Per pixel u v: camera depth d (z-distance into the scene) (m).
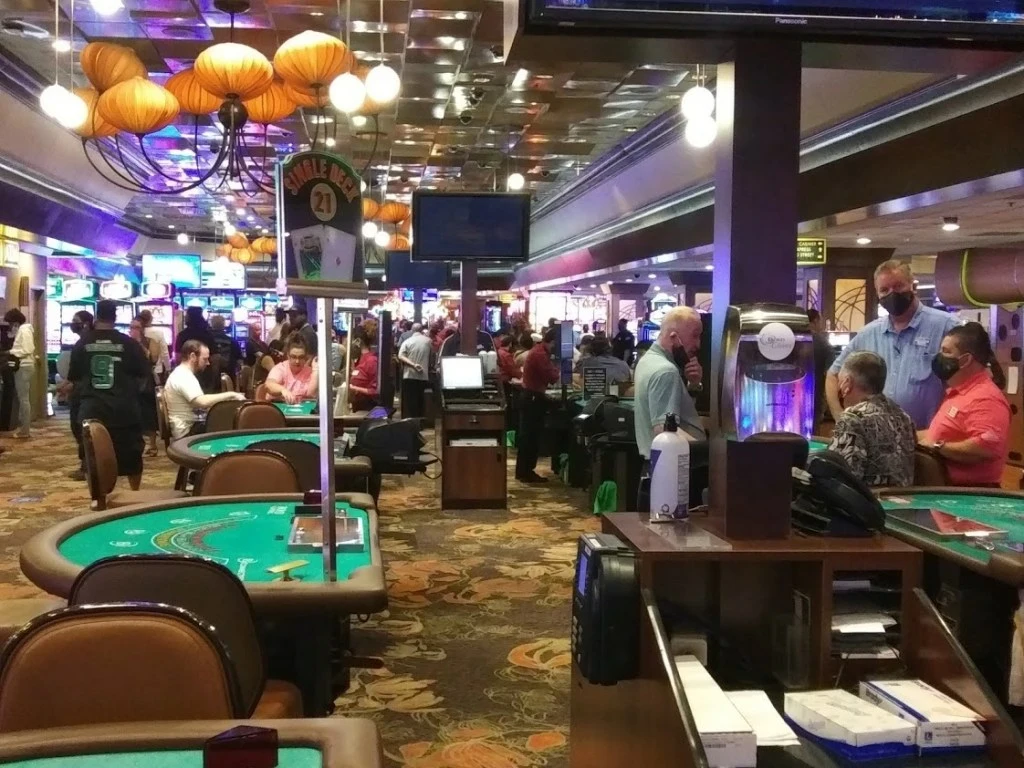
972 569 2.39
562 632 4.77
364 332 12.95
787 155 2.57
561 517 7.78
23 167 11.79
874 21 2.45
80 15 8.10
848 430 3.70
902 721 2.00
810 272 15.88
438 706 3.84
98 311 7.78
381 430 6.72
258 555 3.09
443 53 9.10
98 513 3.68
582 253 18.83
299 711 2.66
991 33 2.51
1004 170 6.21
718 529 2.52
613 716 2.43
